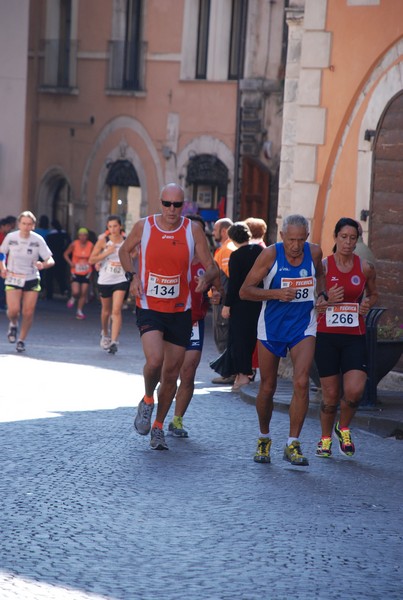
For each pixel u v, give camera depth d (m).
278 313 22.89
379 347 29.92
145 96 75.44
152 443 24.09
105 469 22.00
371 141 36.59
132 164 76.94
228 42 70.94
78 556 16.20
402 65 35.72
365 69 36.59
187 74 73.00
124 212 78.88
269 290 22.61
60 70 83.38
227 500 20.02
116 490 20.34
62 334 50.94
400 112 35.84
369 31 36.44
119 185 79.00
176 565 16.00
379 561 16.69
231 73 70.94
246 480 21.66
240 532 17.92
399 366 34.72
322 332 24.00
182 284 23.78
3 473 21.27
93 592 14.59
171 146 73.94
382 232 36.38
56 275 75.69
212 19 71.19
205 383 35.88
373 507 20.06
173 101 73.75
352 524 18.77
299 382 23.03
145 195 75.88
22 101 76.44
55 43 83.19
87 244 60.47
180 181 73.38
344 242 23.62
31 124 85.38
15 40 76.25
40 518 18.19
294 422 23.30
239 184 69.69
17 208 76.88
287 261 22.72
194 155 72.44
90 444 24.42
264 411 23.27
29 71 85.56
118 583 15.04
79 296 60.47
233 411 30.00
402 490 21.56
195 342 25.72
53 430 25.94
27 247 43.12
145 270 23.67
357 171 37.06
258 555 16.69
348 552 17.08
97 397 31.52
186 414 29.12
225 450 24.47
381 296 36.38
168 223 23.67
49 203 85.38
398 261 35.84
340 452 25.19
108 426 26.77
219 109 70.88
